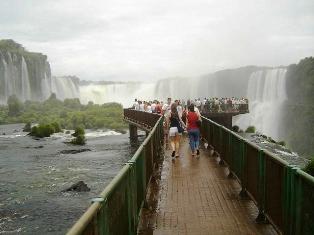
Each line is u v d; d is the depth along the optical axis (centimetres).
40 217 1720
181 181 1096
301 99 9138
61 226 1603
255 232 675
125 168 569
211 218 756
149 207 830
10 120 9444
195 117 1545
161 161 1458
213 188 1006
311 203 464
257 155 765
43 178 2569
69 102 11631
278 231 610
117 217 480
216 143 1542
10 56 13138
